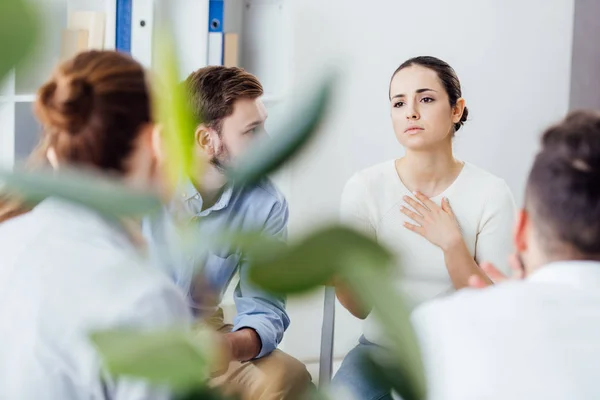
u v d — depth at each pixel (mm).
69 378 800
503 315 872
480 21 3734
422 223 2240
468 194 2311
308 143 273
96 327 278
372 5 3551
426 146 2305
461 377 810
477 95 3795
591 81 3932
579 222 1015
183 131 293
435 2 3648
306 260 257
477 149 3840
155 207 263
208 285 335
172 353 250
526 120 3871
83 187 258
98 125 584
